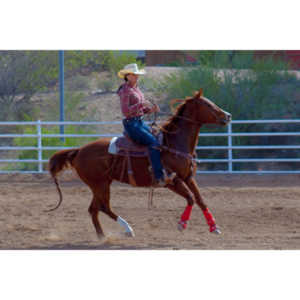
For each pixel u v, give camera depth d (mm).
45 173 16547
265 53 25828
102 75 28609
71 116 23828
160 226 9922
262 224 9961
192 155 8742
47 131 19078
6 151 22578
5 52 26531
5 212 11281
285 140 19922
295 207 11492
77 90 27250
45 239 8836
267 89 20953
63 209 11688
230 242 8359
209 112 8516
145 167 8617
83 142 20094
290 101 21062
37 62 26719
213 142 19344
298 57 27281
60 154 9289
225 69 22312
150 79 24469
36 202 12492
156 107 8664
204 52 22719
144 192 13727
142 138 8461
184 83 21000
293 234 9047
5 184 15141
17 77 26375
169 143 8625
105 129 22406
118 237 8953
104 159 8859
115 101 25453
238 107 20156
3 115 25141
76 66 28078
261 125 19844
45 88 26953
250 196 13000
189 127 8672
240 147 15906
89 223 10312
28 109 25656
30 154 18359
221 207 11695
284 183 14742
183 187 8492
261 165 19281
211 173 16266
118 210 11516
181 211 11352
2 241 8641
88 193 13742
